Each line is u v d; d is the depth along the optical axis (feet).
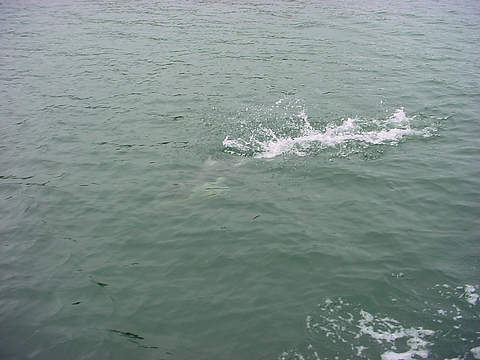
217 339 21.65
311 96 54.13
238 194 34.40
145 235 29.99
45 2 116.57
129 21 94.63
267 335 21.76
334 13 102.37
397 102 51.78
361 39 79.51
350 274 25.77
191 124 46.75
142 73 63.05
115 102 53.06
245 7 109.29
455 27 87.76
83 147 42.50
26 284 25.84
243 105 51.60
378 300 23.77
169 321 22.90
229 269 26.58
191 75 62.13
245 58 69.51
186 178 36.86
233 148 41.45
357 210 31.96
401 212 31.71
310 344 21.13
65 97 54.85
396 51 72.38
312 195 33.99
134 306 24.02
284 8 107.76
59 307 24.09
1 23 93.61
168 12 103.81
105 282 25.86
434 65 65.36
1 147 42.73
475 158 38.99
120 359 20.66
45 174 37.91
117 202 33.83
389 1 118.21
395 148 41.11
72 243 29.40
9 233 30.45
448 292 24.23
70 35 83.66
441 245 28.17
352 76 61.16
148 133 45.01
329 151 40.63
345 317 22.71
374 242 28.58
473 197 33.32
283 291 24.70
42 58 70.28
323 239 28.94
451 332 21.59
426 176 36.22
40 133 45.55
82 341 21.81
